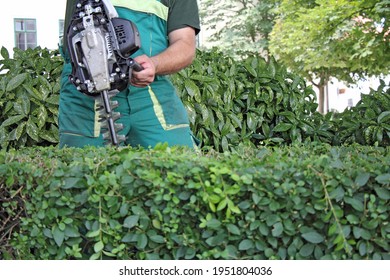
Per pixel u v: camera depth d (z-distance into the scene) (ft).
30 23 76.74
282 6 40.34
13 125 12.82
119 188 5.87
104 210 5.91
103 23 7.72
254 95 13.94
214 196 5.67
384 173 5.84
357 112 14.34
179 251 5.88
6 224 6.31
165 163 5.89
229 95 13.47
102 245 5.85
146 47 8.61
